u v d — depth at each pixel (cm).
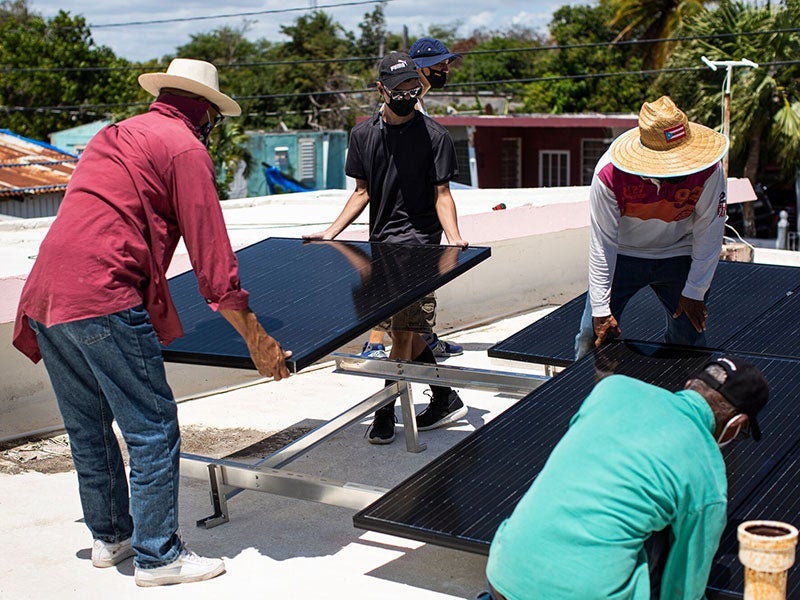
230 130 4109
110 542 428
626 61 4872
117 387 388
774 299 615
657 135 420
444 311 884
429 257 532
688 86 3284
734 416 307
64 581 414
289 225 948
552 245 993
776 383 427
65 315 378
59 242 380
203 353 425
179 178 384
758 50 3167
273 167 4219
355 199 604
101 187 382
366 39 7006
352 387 719
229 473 464
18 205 2567
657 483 283
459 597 395
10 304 607
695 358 457
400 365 555
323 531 465
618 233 470
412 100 559
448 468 393
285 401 685
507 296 950
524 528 296
